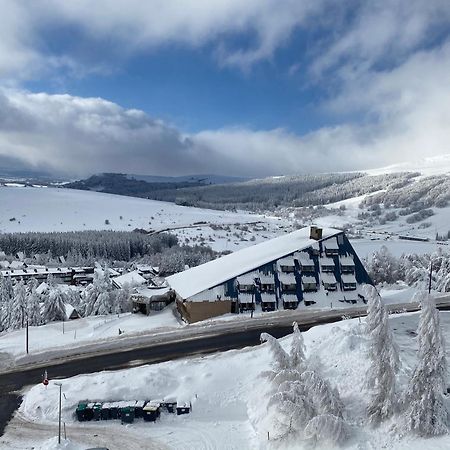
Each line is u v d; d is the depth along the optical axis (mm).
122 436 38844
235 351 53125
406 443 31297
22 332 70375
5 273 179125
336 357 44688
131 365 52094
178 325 69250
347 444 32562
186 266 195625
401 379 37438
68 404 42719
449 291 90000
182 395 43719
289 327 64188
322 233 86062
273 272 77125
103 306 101938
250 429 39125
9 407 43969
